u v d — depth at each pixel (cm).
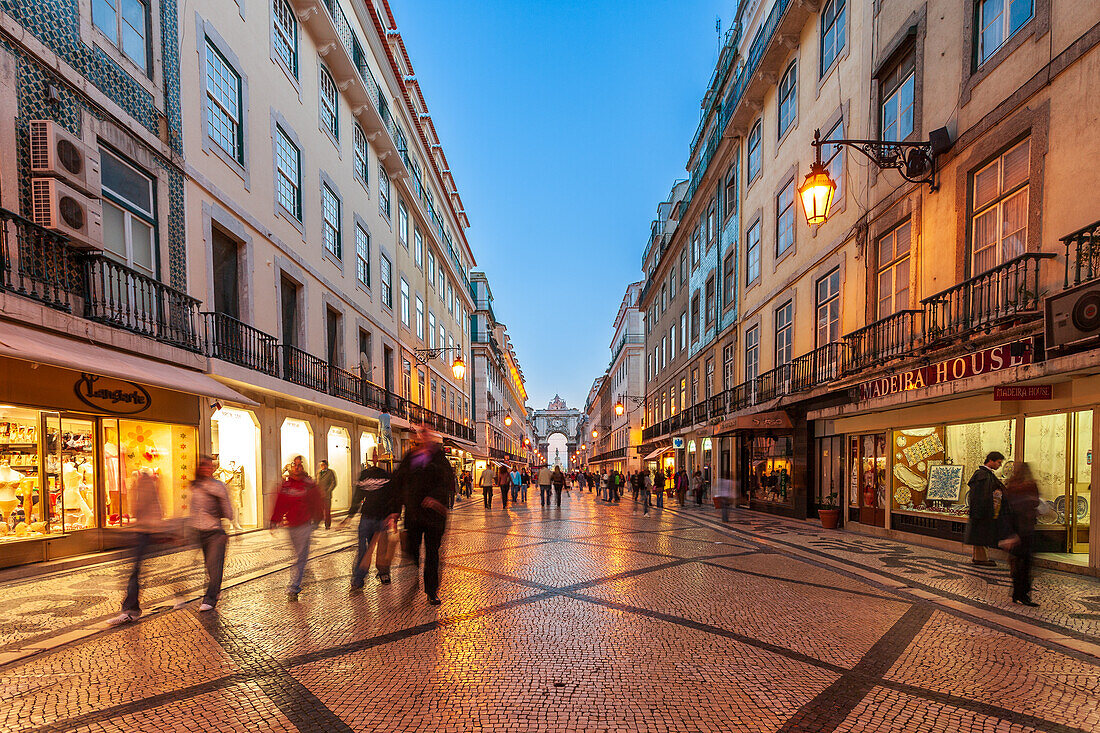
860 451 1122
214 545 503
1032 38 700
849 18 1180
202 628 445
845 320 1172
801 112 1419
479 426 4184
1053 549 722
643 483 1622
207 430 959
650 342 3678
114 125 772
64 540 716
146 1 855
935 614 489
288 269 1279
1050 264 665
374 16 1881
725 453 1969
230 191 1055
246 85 1127
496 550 864
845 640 420
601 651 394
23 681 342
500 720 292
